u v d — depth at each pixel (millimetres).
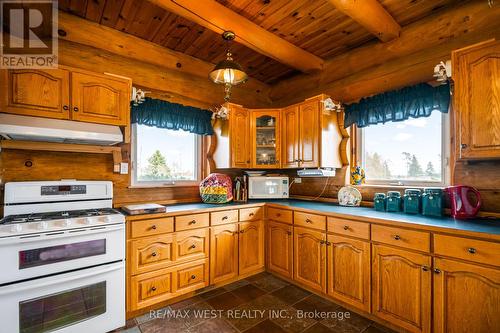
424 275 1642
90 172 2305
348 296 2066
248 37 2254
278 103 3615
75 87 1914
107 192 2197
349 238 2059
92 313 1729
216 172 3205
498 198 1851
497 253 1375
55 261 1601
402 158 2496
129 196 2510
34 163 2064
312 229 2352
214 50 2791
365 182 2748
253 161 3125
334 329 1858
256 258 2789
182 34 2488
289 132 3033
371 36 2498
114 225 1829
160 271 2113
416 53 2252
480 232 1430
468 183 1982
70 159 2219
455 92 1743
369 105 2561
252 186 3107
